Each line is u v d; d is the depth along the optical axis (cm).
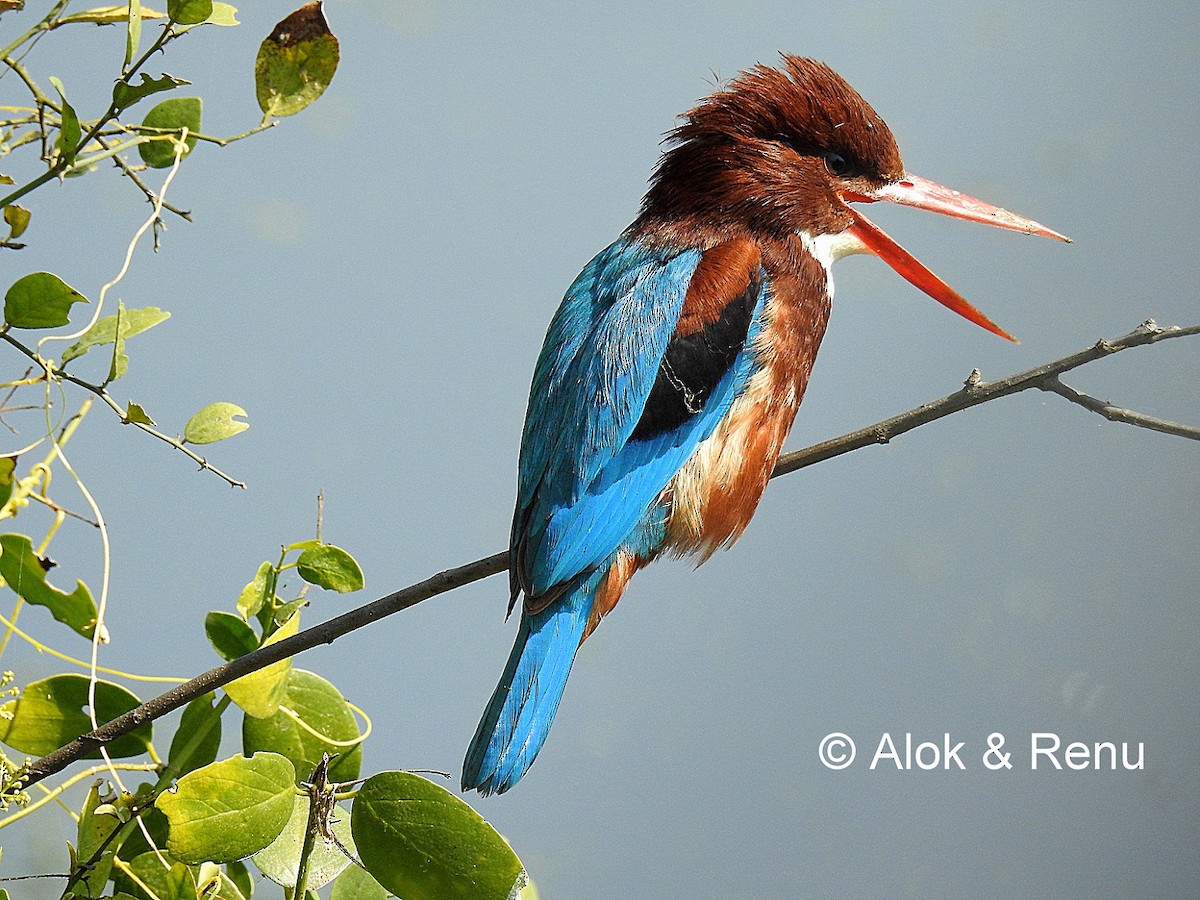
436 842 454
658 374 615
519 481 623
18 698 473
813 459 609
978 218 700
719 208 671
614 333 619
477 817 454
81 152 491
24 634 459
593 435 603
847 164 689
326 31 510
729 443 629
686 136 694
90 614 460
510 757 571
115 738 443
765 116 683
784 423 653
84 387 455
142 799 457
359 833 460
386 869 459
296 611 493
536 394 632
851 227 693
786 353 650
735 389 632
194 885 446
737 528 641
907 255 688
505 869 454
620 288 643
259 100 514
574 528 595
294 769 470
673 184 686
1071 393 546
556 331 650
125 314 477
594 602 615
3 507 448
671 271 642
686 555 641
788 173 676
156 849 433
